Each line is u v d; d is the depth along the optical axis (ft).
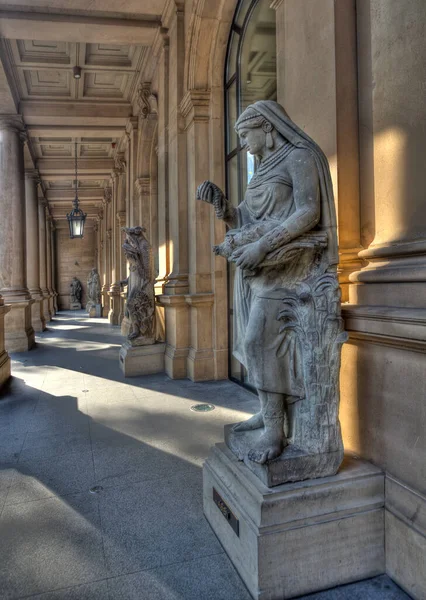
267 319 7.14
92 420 15.87
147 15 26.84
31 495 10.23
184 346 22.99
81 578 7.32
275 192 7.15
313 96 9.66
